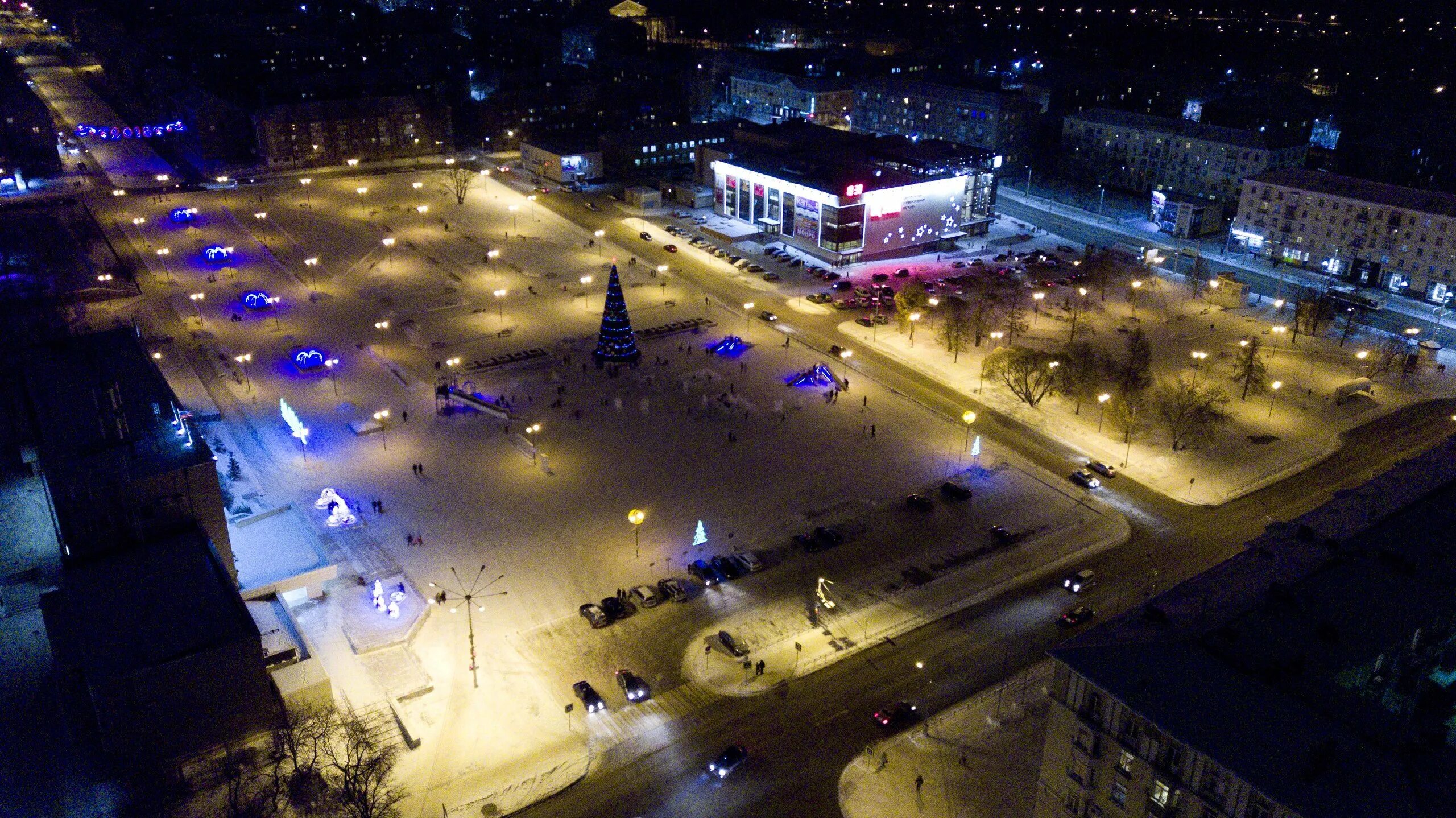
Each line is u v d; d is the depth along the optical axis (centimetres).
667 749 8212
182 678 7725
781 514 11494
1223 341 16388
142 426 10288
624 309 15212
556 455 12794
